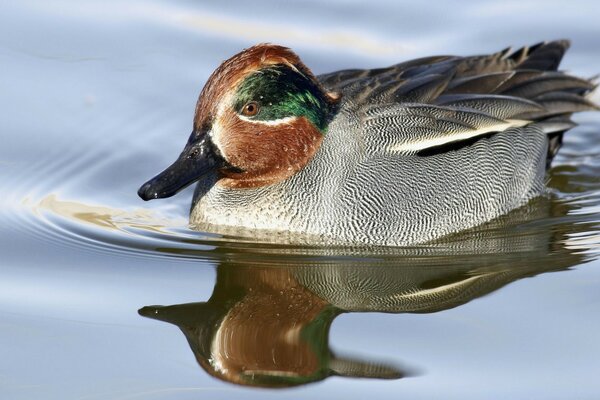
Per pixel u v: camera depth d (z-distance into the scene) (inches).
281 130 520.7
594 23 749.9
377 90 557.6
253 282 502.3
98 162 617.0
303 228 537.0
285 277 507.2
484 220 570.3
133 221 561.3
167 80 689.0
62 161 614.5
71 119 652.1
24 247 528.1
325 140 531.8
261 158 524.1
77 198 584.1
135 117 657.6
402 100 557.6
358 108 545.6
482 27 743.7
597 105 665.6
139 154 626.2
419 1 761.0
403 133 544.4
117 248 529.7
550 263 520.7
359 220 534.9
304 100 519.5
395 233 540.4
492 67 609.9
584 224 566.6
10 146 625.0
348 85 559.2
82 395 416.5
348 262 522.0
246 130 516.4
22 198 577.9
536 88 605.6
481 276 510.3
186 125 654.5
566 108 605.6
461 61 606.5
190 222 560.7
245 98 510.6
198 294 490.0
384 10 757.3
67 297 484.4
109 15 749.3
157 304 481.4
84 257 520.4
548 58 637.3
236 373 436.5
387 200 537.3
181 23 742.5
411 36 734.5
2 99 665.0
